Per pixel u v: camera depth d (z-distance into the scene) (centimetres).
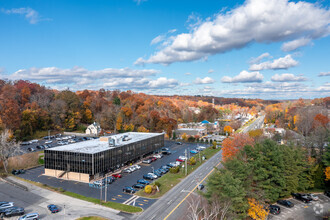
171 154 11612
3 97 13712
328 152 6906
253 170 5416
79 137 14525
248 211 4741
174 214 5153
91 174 7294
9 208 5247
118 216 5084
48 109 15762
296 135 13238
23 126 13262
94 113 19325
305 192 6812
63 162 7762
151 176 7662
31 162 9419
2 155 8238
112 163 8281
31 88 18100
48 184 7156
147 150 10619
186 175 8100
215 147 12900
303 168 6512
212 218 4341
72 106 17162
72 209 5438
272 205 5794
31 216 4831
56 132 15475
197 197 6075
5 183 7150
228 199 4431
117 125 16900
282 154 6003
